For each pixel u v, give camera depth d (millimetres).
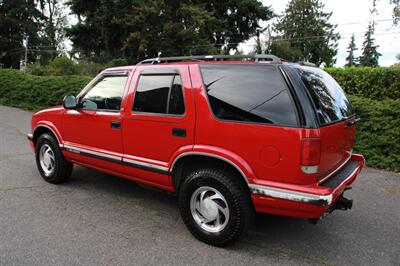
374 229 4023
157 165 3812
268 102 3123
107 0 32750
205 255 3328
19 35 50219
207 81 3479
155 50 34312
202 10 33781
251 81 3252
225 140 3289
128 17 31969
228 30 41219
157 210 4340
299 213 3016
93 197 4691
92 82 4629
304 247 3561
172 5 33750
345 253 3469
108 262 3146
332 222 4184
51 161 5113
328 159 3258
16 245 3369
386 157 6691
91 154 4488
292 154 2967
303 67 3404
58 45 56125
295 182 2988
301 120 2953
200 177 3441
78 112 4617
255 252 3426
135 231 3760
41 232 3645
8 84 14109
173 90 3691
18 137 8398
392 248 3588
